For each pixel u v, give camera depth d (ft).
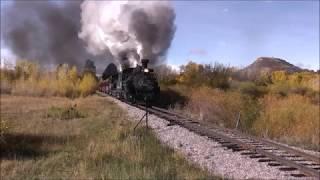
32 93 210.59
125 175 36.83
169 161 42.14
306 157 42.52
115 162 42.80
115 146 50.14
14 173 41.50
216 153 45.09
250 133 70.28
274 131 71.00
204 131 57.88
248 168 38.17
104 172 38.73
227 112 84.84
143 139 54.85
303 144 58.95
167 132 61.46
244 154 44.14
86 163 42.86
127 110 101.76
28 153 52.19
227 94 115.65
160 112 88.84
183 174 36.52
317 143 60.08
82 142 58.08
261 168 37.96
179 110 101.09
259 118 78.07
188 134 57.72
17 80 233.55
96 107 120.88
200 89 133.39
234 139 50.44
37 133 67.41
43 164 45.09
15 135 64.08
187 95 123.85
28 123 82.17
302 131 70.33
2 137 57.06
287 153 45.42
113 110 105.50
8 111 111.96
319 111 85.97
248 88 158.30
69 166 43.75
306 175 35.47
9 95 208.95
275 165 38.96
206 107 93.04
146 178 35.53
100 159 44.62
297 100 110.52
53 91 213.05
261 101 93.25
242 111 81.97
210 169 38.52
